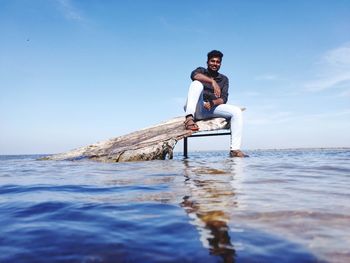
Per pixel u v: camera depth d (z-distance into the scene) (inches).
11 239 55.7
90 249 49.6
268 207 74.3
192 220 64.1
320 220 62.9
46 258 46.8
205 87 299.7
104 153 322.7
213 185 110.8
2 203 89.4
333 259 44.2
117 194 99.0
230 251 47.2
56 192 107.6
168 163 235.1
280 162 232.7
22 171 208.4
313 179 128.0
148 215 69.7
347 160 265.6
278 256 45.3
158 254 46.7
